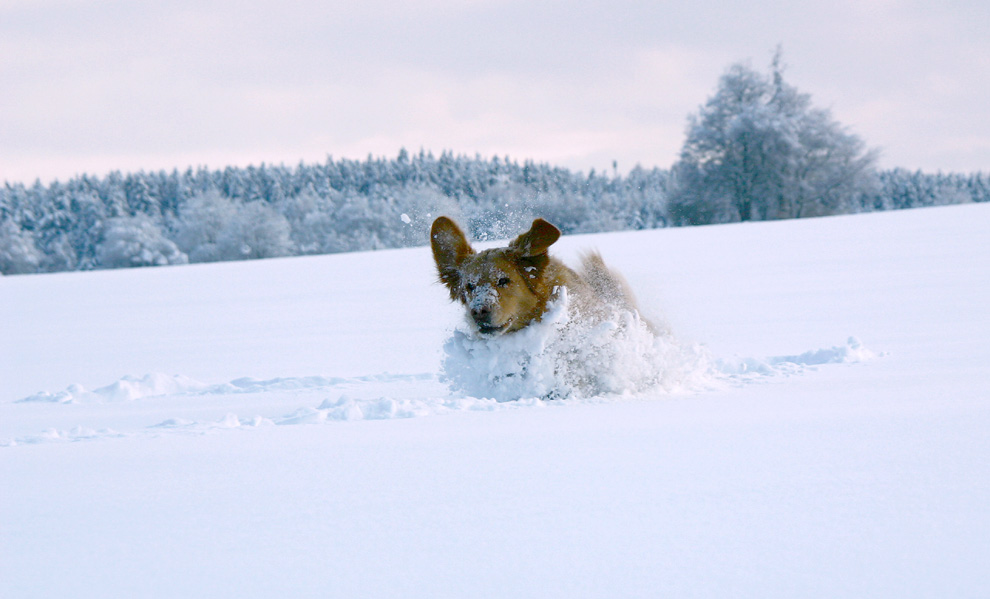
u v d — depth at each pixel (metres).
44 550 1.95
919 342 6.36
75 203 81.56
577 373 4.62
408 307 13.70
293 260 41.66
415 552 1.83
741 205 50.94
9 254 74.06
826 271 14.68
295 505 2.25
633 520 1.99
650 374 4.68
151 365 8.71
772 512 2.01
